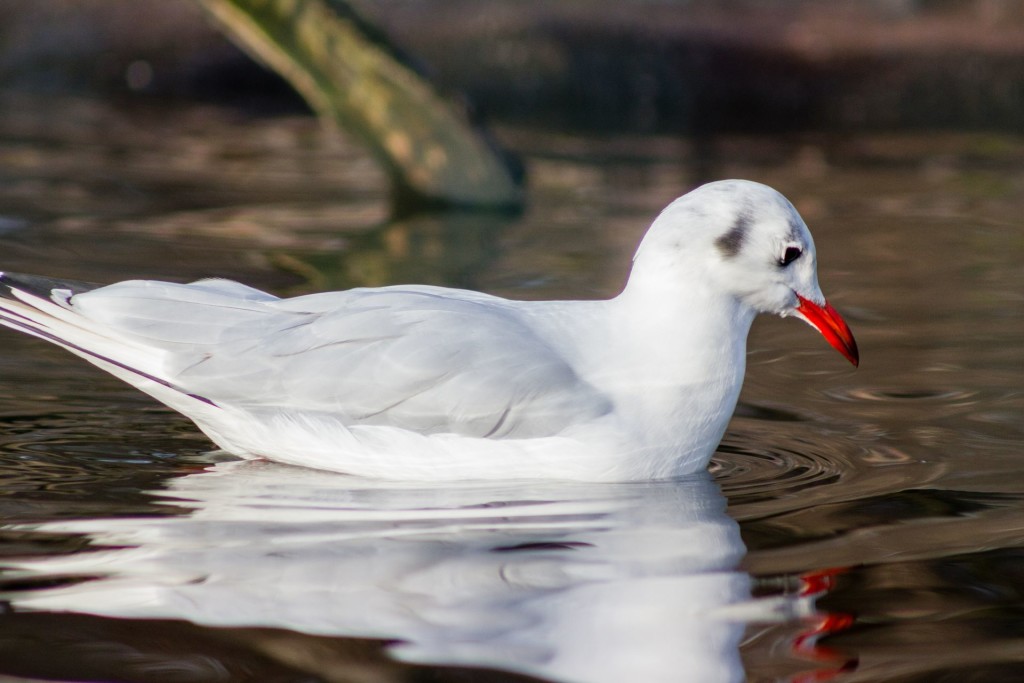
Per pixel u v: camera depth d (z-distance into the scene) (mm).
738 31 30047
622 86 29500
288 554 7531
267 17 19266
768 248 9242
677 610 6805
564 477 9070
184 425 10422
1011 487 8914
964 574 7352
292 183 21203
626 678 6035
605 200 20266
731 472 9398
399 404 9000
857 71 29078
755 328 14055
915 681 6090
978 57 28953
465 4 31312
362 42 19422
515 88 29828
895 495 8773
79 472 9117
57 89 29734
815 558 7590
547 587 7078
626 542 7816
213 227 17688
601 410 9023
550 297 14125
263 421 9250
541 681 6023
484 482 9047
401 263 15836
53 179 20328
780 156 24281
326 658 6219
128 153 22891
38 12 30750
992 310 14148
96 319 9461
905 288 15227
